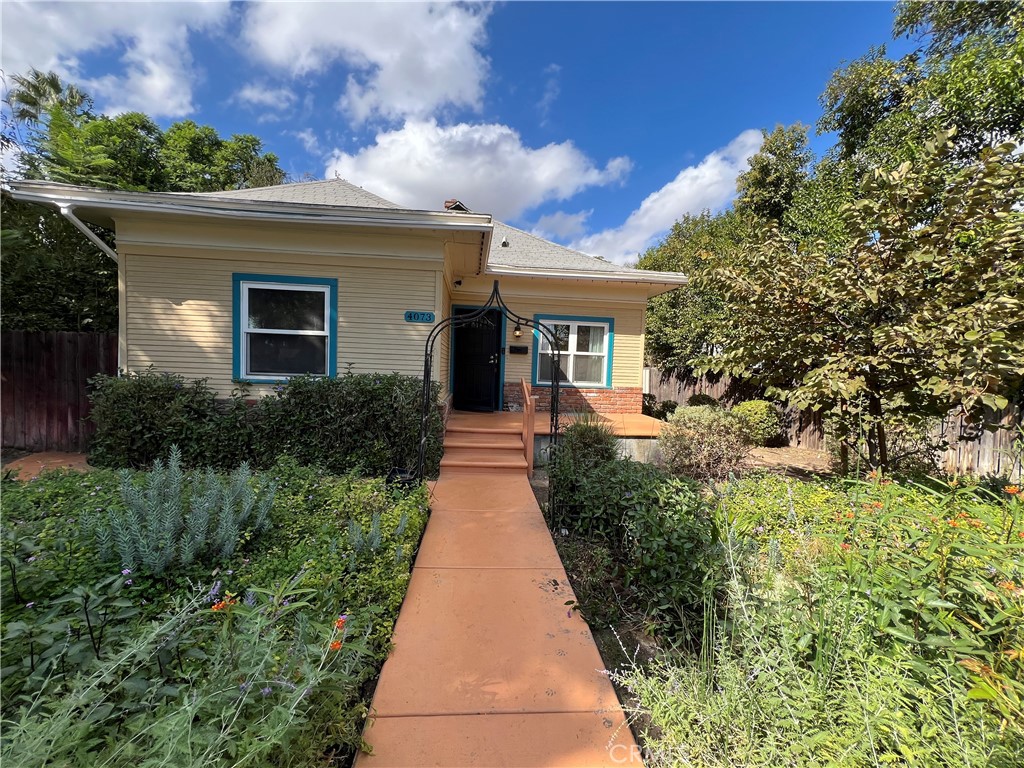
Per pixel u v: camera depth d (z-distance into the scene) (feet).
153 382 18.04
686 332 41.98
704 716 5.38
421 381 19.54
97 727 4.61
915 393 14.56
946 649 5.27
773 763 4.82
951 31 27.89
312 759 5.06
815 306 15.79
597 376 31.37
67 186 17.30
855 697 4.85
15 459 20.95
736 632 6.51
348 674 6.14
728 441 20.44
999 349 11.48
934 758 4.17
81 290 28.63
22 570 7.39
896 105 29.19
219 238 19.62
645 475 12.87
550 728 6.36
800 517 11.29
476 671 7.43
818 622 5.96
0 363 21.33
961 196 12.95
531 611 9.22
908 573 6.19
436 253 20.68
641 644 8.34
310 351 20.57
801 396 15.67
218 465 18.08
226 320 19.89
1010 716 4.13
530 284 30.22
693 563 8.62
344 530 11.71
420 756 5.85
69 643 5.48
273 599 6.16
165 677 5.36
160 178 41.37
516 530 13.38
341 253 20.31
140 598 8.23
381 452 18.08
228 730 4.32
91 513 10.78
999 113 22.33
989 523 6.93
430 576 10.61
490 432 22.15
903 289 13.65
